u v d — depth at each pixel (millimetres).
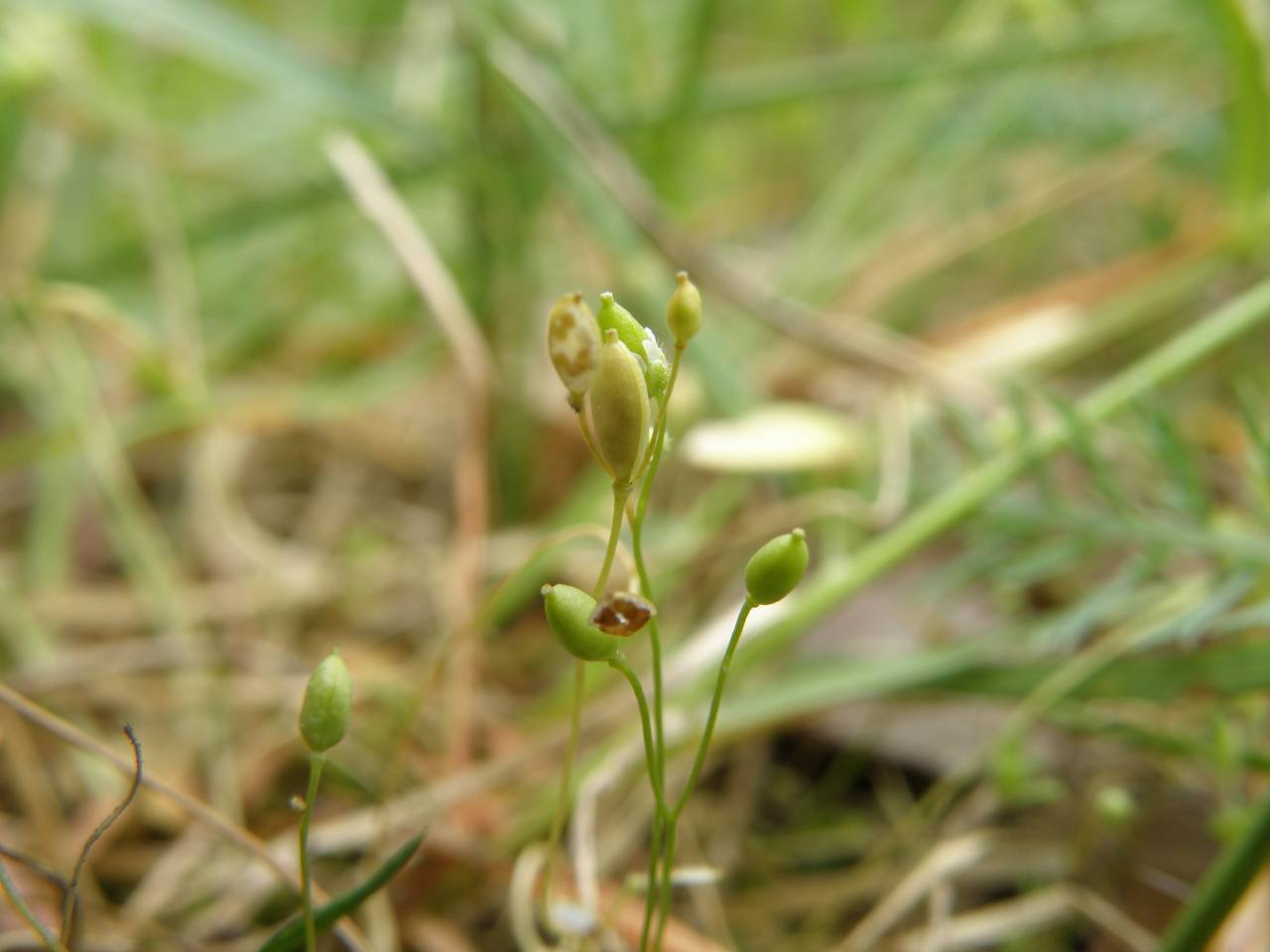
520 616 148
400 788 124
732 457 131
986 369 159
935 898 112
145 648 136
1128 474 135
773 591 73
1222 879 87
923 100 190
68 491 153
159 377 153
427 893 111
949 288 211
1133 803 116
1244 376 163
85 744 95
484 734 131
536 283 171
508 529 161
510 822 117
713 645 120
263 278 193
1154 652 120
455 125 201
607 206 152
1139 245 204
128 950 105
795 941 118
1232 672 110
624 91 189
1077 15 194
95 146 192
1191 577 121
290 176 202
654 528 151
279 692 132
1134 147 183
